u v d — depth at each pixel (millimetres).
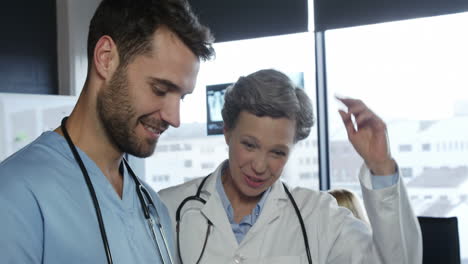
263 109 1184
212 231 1306
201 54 852
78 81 3615
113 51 816
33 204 771
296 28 3207
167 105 834
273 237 1298
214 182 1372
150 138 850
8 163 802
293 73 3279
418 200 2982
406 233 1106
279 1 3270
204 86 3543
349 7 3018
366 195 1087
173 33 814
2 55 3277
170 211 1350
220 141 3541
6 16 3312
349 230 1272
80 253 802
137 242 914
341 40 3168
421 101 2939
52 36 3629
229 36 3447
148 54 798
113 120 824
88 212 844
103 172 917
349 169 3273
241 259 1265
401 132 3000
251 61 3395
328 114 3297
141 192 998
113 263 842
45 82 3561
